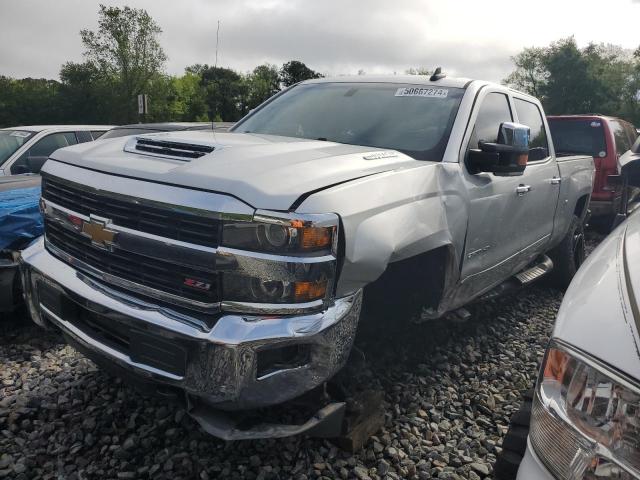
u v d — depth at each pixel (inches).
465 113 134.0
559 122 347.6
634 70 2292.1
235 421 90.2
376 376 127.5
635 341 49.0
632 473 44.9
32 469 101.2
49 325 116.8
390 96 144.9
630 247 66.2
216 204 83.0
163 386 93.1
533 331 179.8
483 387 138.4
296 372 87.7
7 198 167.5
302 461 103.0
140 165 96.4
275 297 83.5
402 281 119.7
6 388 129.4
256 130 148.9
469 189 125.3
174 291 88.8
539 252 189.3
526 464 55.9
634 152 315.0
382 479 100.6
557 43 2351.1
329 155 104.3
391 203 99.2
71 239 106.2
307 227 82.5
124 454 104.3
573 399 50.6
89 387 128.6
